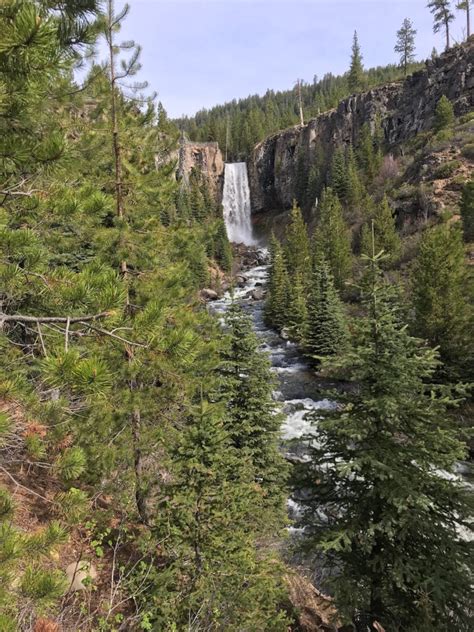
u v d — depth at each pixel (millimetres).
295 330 33438
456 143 41312
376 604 5707
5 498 3025
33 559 2803
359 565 5938
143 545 6043
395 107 67750
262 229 85875
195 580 5629
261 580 6031
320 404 20500
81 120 7750
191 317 8672
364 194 53562
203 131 104312
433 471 5887
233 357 11172
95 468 7086
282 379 24547
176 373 7758
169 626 5027
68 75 3877
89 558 6477
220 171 91188
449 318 18094
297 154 83438
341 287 36156
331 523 6406
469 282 20469
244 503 6316
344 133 75250
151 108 9414
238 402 10812
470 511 5406
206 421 6043
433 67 59906
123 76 8508
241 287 55375
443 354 18172
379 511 5840
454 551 5246
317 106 102312
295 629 7152
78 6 3037
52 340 4098
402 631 5516
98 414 6859
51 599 2555
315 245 47312
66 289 3361
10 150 3006
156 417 8445
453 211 33250
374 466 5457
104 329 3588
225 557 5766
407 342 6312
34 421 3541
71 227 6250
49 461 3748
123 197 9203
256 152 92625
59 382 2711
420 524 5230
